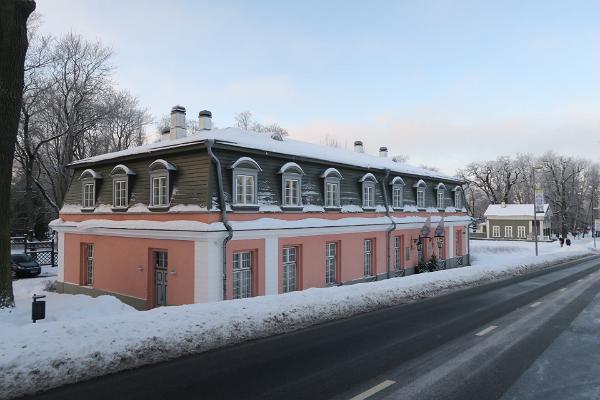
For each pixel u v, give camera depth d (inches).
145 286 739.4
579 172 3715.6
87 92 1589.6
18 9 462.9
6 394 241.9
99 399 243.9
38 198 1932.8
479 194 4579.2
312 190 848.9
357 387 271.0
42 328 308.2
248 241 702.5
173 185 709.3
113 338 314.5
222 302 454.0
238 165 689.0
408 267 1152.8
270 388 266.5
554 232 3661.4
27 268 1146.0
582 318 507.2
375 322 474.0
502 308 572.1
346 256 925.2
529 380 288.0
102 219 833.5
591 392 266.5
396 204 1122.7
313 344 375.6
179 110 871.7
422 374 298.5
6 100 461.4
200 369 300.7
